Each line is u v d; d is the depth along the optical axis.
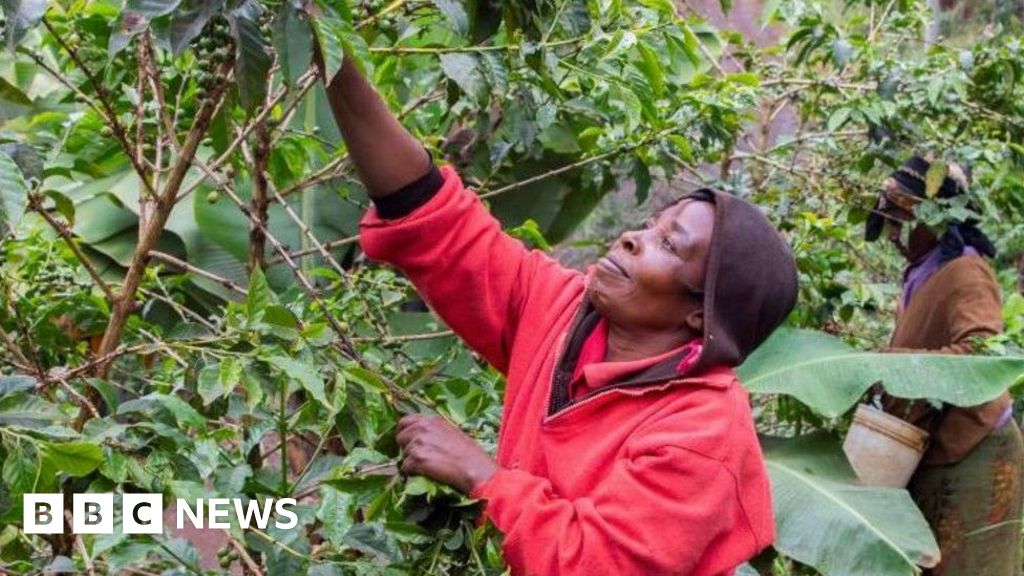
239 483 1.86
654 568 1.69
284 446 1.97
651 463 1.72
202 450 1.89
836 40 3.86
